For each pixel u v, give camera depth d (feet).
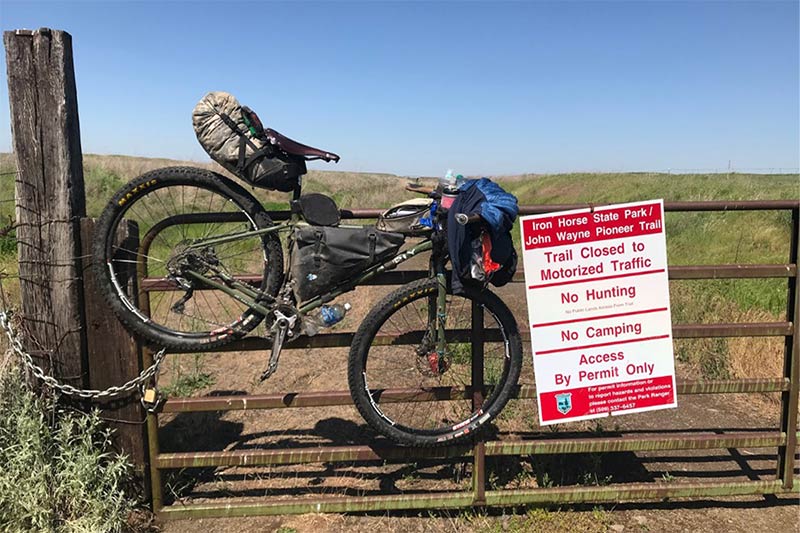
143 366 10.91
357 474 12.76
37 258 10.50
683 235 36.45
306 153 9.75
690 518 11.49
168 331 10.54
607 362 11.05
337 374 17.42
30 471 9.96
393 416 15.07
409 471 12.78
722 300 21.86
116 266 10.43
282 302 10.08
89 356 10.93
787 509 11.80
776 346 17.65
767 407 16.43
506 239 9.96
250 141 9.50
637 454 13.85
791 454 11.62
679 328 11.34
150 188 10.00
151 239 10.47
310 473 12.78
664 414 15.89
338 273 9.83
